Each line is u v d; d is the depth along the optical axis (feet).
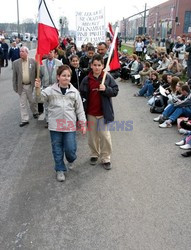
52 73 20.56
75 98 12.96
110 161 15.75
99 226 10.51
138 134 20.24
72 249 9.45
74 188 13.10
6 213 11.29
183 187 13.14
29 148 17.80
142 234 10.10
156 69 43.32
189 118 21.27
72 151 13.69
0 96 32.99
